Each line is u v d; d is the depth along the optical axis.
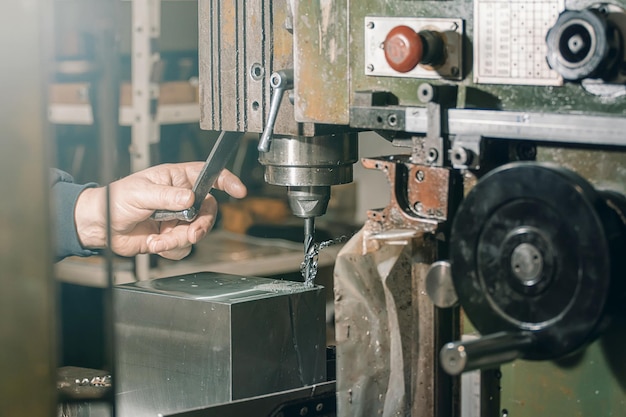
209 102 1.70
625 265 1.18
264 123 1.64
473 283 1.25
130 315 1.71
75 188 2.13
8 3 1.22
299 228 3.75
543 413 1.34
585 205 1.14
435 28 1.37
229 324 1.57
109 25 1.29
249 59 1.63
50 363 1.27
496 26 1.32
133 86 3.24
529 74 1.29
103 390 1.76
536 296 1.20
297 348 1.67
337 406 1.46
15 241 1.26
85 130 3.57
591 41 1.19
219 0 1.66
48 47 1.25
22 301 1.27
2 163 1.24
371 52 1.44
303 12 1.50
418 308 1.38
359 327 1.43
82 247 2.12
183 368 1.65
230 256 3.49
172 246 2.06
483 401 1.36
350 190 3.98
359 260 1.42
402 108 1.39
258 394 1.62
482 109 1.33
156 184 1.97
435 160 1.36
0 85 1.23
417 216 1.38
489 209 1.22
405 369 1.40
